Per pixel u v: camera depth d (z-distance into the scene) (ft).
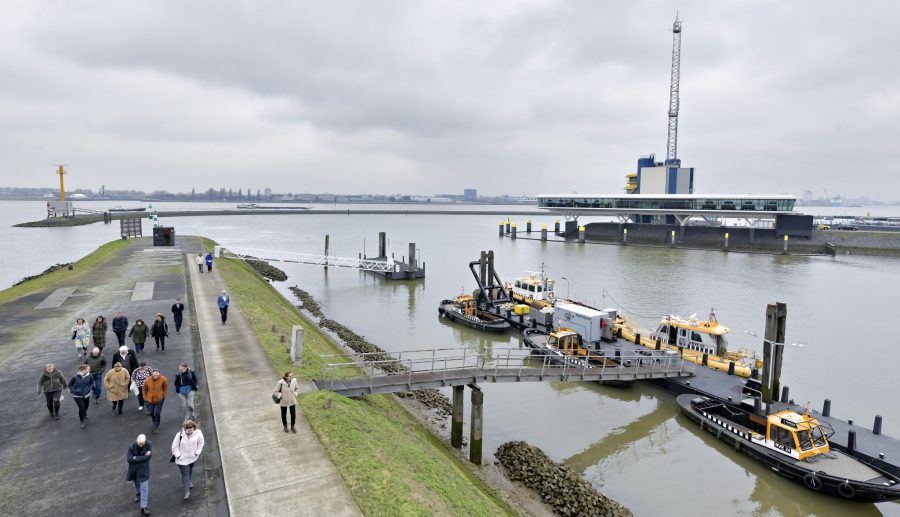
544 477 83.76
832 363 147.43
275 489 53.06
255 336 107.04
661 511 79.87
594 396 123.54
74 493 52.26
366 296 245.86
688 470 91.30
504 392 126.00
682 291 254.06
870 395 124.06
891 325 190.08
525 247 483.10
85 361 89.30
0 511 49.11
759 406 99.30
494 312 195.21
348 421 68.74
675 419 111.24
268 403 73.61
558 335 139.33
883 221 598.75
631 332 150.30
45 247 394.73
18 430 64.75
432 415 109.91
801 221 433.48
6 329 111.34
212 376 83.56
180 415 70.03
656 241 497.87
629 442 101.45
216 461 59.11
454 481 66.59
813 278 294.87
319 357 101.65
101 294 149.79
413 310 215.31
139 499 51.16
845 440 91.15
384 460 60.29
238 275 199.11
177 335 106.83
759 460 90.58
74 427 65.72
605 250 456.04
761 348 161.79
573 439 102.53
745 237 454.81
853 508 79.92
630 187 591.37
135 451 48.19
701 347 133.90
